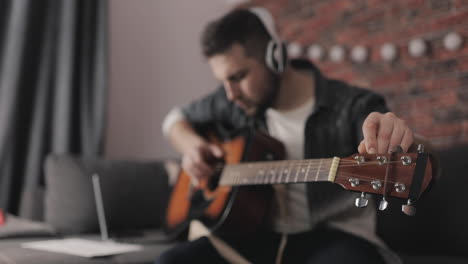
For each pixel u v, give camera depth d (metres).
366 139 0.95
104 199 2.11
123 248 1.54
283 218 1.37
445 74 2.22
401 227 1.76
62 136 2.59
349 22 2.66
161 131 3.14
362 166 0.98
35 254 1.38
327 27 2.79
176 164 2.33
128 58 3.04
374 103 1.31
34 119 2.54
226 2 3.45
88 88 2.71
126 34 3.04
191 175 1.61
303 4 2.94
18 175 2.50
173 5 3.25
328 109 1.35
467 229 1.58
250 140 1.48
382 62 2.48
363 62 2.58
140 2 3.11
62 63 2.63
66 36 2.63
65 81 2.62
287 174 1.21
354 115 1.31
